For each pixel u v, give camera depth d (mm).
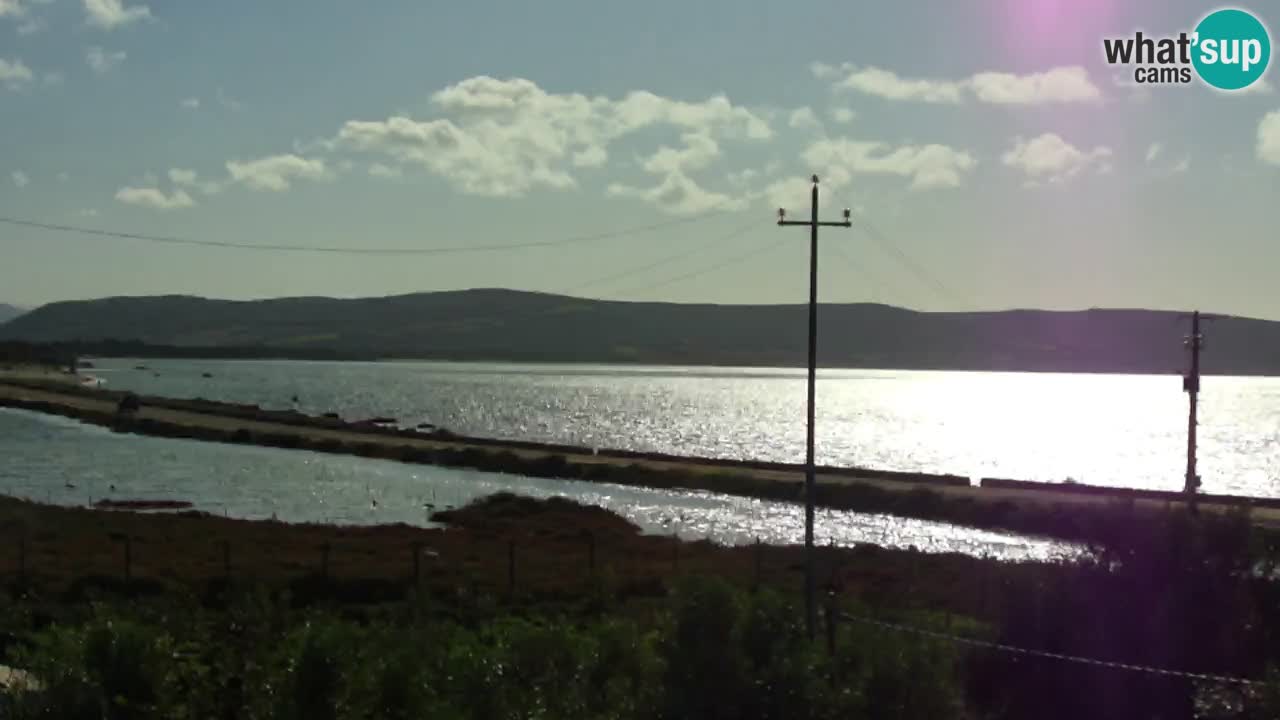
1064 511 64188
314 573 37219
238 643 18078
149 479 82875
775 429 173375
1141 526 21438
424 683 16094
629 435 153875
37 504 57812
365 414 175125
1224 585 19859
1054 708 18781
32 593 31750
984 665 19031
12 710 14906
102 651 15820
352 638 16656
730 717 14664
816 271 30141
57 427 126812
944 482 85375
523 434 148125
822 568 42875
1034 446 153500
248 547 45812
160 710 15625
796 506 75688
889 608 28141
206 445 111750
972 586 37219
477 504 67812
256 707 15992
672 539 56062
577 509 65938
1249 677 18500
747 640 15266
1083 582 20062
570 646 17797
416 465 99312
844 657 16219
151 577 35594
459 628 25625
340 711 15484
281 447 112062
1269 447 153875
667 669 15133
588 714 16016
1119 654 19047
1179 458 135750
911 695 15203
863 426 188875
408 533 53656
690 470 91500
